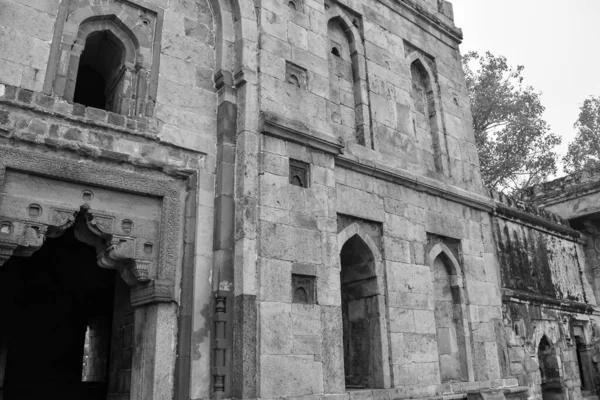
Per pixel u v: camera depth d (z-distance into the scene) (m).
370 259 9.91
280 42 9.37
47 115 6.84
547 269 15.03
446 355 10.80
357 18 11.66
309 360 7.91
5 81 6.65
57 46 7.20
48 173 6.59
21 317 11.22
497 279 12.62
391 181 10.64
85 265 11.62
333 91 10.68
